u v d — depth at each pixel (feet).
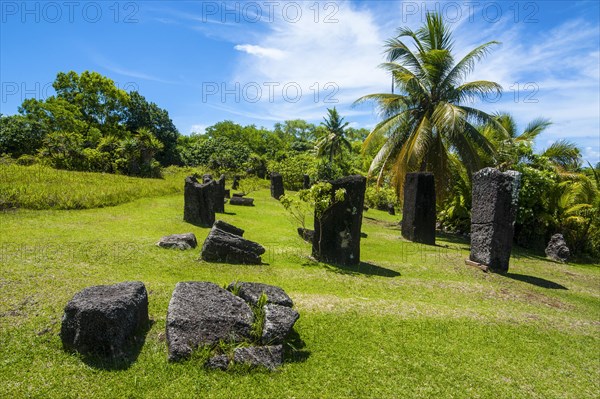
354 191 31.63
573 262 48.44
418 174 46.75
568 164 63.21
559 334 21.12
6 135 90.79
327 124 137.08
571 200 53.52
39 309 17.10
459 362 16.76
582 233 53.42
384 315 20.58
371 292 25.18
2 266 21.71
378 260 35.24
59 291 19.10
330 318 19.39
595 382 16.51
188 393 12.88
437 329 19.70
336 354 16.31
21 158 78.64
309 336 17.51
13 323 15.78
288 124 281.54
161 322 16.94
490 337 19.57
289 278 26.13
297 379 14.24
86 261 24.48
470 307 24.02
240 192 81.35
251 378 13.89
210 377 13.67
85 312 14.03
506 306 25.36
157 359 14.34
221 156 139.33
